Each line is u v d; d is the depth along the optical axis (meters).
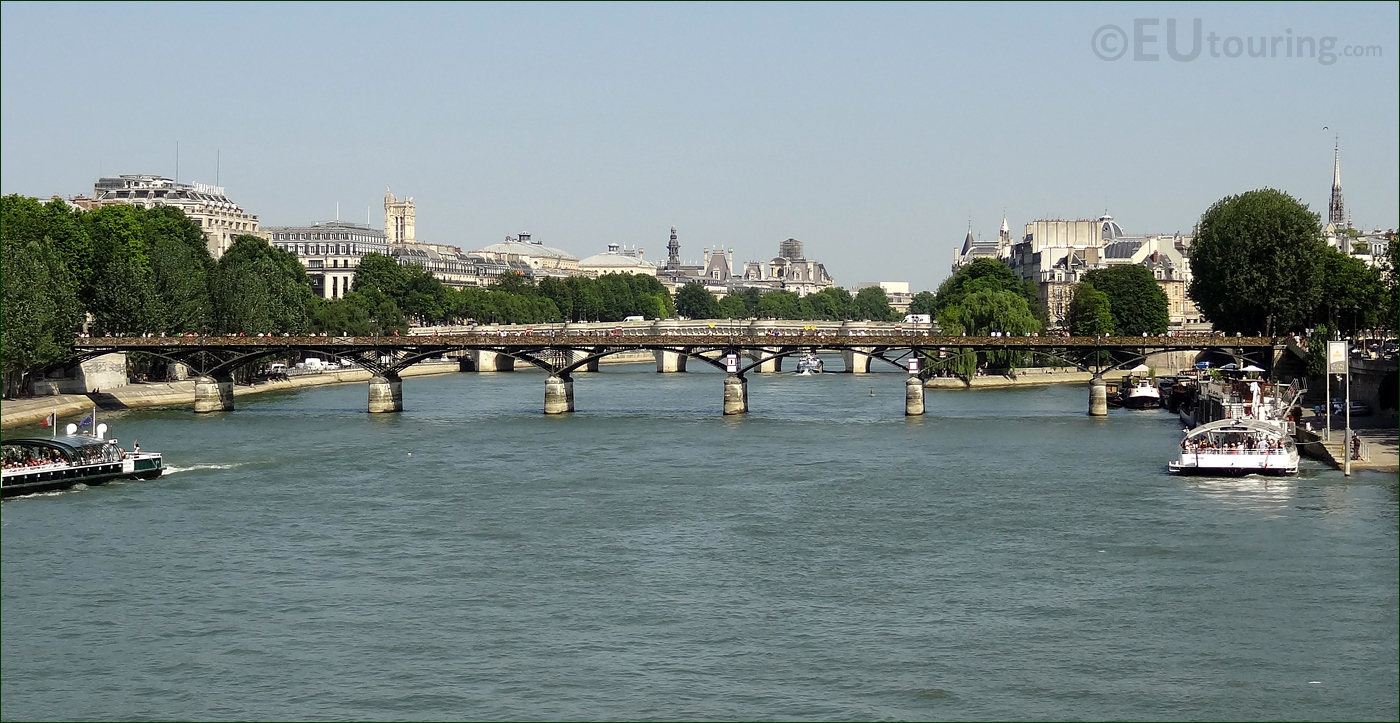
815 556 108.25
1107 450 167.12
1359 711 76.12
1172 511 124.00
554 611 93.62
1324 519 119.31
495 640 87.69
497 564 106.00
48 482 137.75
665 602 95.62
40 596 96.50
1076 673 81.75
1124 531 115.69
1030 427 196.25
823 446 172.50
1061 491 135.50
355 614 92.81
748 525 119.94
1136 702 77.50
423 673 82.06
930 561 106.31
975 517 122.50
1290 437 152.50
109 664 83.19
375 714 76.38
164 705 77.31
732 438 182.00
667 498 133.12
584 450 169.25
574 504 130.00
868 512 125.38
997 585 99.25
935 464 155.12
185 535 115.94
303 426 199.38
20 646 86.12
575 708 77.06
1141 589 97.50
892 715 76.06
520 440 180.12
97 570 103.56
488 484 142.00
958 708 76.94
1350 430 168.00
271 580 101.06
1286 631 88.00
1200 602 94.06
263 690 79.44
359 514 125.19
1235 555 106.25
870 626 90.19
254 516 124.19
